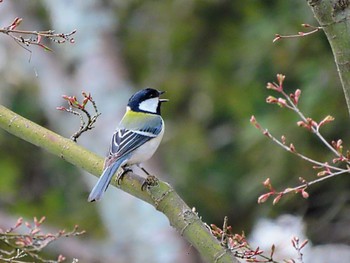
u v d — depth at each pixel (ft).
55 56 50.01
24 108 51.19
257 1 48.60
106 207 45.14
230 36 50.06
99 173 23.00
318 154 42.68
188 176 48.57
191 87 50.39
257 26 47.24
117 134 27.37
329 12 18.20
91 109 47.37
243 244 20.61
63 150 23.38
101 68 48.93
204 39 50.96
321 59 44.04
